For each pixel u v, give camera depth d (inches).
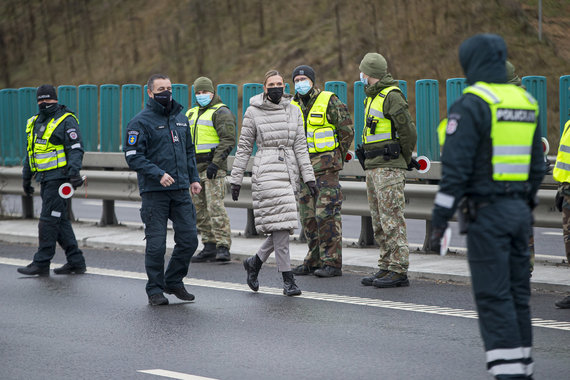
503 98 452.8
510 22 3531.0
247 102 1182.9
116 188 1272.1
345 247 1077.8
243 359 573.3
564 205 747.4
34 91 1422.2
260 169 807.7
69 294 826.2
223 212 1015.0
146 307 762.2
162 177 761.0
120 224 1301.7
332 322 687.7
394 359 569.0
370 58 847.1
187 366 556.4
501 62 463.8
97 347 612.4
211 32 3914.9
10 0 4498.0
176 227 786.2
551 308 735.1
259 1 3924.7
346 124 899.4
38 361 573.3
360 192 1058.1
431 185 1006.4
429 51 3437.5
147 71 3907.5
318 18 3732.8
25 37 4338.1
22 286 869.8
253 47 3740.2
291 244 1112.8
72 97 1380.4
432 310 730.2
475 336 633.0
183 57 3873.0
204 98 1024.9
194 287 860.0
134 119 781.3
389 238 844.0
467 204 457.7
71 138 925.2
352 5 3671.3
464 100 452.4
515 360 448.8
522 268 472.7
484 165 452.8
